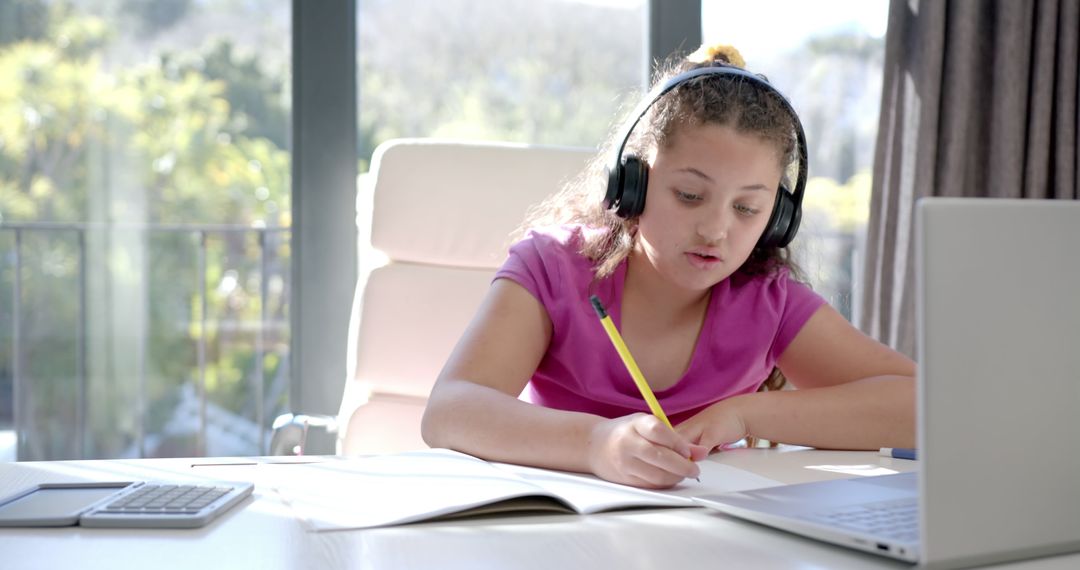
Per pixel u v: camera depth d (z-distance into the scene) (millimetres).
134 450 2238
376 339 1535
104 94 2160
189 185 2211
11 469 875
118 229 2188
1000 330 549
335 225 2223
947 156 2312
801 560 592
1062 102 2332
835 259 2539
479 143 1626
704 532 660
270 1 2219
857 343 1275
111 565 576
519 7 2367
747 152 1062
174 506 694
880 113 2334
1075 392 574
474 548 614
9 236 2139
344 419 1527
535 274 1234
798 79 2502
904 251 2297
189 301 2236
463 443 968
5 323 2152
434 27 2314
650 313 1248
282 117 2236
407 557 592
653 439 810
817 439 1077
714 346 1241
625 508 729
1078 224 572
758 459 1003
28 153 2137
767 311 1265
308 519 676
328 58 2207
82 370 2201
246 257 2248
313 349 2227
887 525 622
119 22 2162
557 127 2402
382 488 770
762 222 1113
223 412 2271
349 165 2225
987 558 546
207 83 2201
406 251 1583
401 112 2303
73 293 2180
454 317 1558
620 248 1231
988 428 547
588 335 1220
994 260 546
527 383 1230
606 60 2428
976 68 2350
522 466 912
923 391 531
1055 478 568
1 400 2166
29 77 2125
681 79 1078
